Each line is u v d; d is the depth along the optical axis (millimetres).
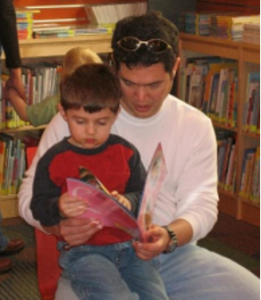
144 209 1805
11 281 3461
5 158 4297
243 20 4234
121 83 2055
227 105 4391
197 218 2084
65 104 1902
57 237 1980
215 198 2182
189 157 2180
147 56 1961
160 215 2152
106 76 1922
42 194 1915
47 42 4242
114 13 4617
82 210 1756
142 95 2023
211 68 4531
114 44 2064
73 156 1930
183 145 2174
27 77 4297
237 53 4207
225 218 4379
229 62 4684
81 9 4785
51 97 3475
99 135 1908
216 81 4477
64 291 1912
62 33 4297
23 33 4191
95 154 1941
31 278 3490
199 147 2180
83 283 1882
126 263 1967
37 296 3297
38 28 4309
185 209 2137
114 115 1936
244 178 4309
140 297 1938
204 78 4594
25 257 3738
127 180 1963
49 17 4711
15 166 4332
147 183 1783
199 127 2191
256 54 4066
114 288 1852
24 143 4434
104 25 4570
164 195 2178
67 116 1922
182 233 2016
